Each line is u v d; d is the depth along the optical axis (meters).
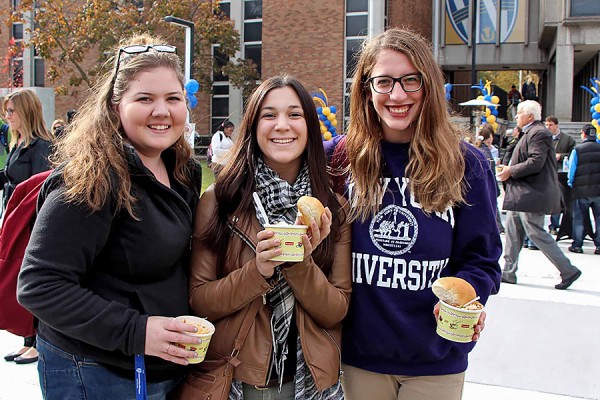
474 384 4.02
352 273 2.35
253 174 2.30
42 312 1.80
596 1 20.66
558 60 21.30
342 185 2.53
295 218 2.27
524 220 6.45
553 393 3.88
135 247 1.95
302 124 2.31
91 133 1.97
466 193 2.31
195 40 21.77
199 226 2.29
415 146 2.27
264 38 22.95
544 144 6.30
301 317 2.22
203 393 2.14
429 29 26.83
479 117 14.15
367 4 21.69
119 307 1.89
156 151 2.15
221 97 24.06
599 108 9.59
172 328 1.91
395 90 2.25
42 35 22.16
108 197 1.87
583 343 4.71
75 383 1.96
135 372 1.95
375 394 2.37
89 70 22.95
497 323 5.20
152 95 2.03
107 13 21.22
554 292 6.27
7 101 4.75
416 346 2.25
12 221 3.28
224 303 2.14
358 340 2.33
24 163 4.73
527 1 25.52
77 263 1.84
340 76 21.95
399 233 2.27
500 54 26.02
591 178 8.38
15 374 4.20
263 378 2.17
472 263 2.34
